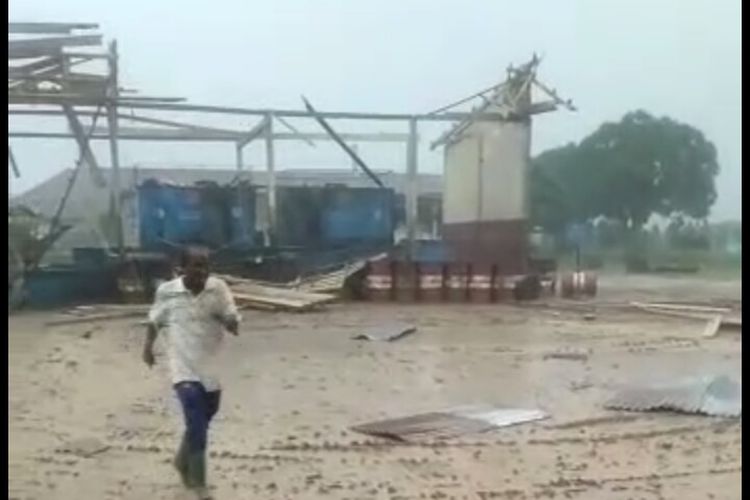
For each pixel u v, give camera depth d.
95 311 24.20
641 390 11.77
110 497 7.50
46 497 7.50
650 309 24.78
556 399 11.81
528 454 8.91
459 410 10.99
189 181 36.09
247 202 30.09
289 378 13.49
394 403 11.52
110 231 29.73
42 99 27.56
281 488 7.77
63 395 12.02
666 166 72.12
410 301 27.95
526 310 25.31
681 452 8.98
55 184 36.19
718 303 26.84
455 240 33.31
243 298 24.53
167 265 27.44
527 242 31.80
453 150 35.06
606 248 69.94
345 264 30.27
